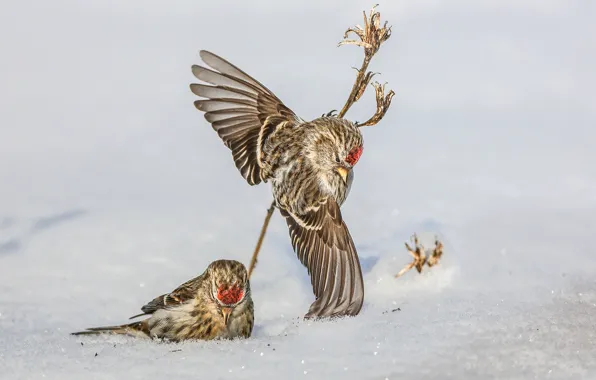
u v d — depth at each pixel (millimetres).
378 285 10469
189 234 12375
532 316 8883
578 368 7758
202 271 11430
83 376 8062
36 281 11062
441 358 8047
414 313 9383
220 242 12148
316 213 10125
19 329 9836
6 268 11383
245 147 10602
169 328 9547
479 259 11398
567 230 12711
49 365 8352
